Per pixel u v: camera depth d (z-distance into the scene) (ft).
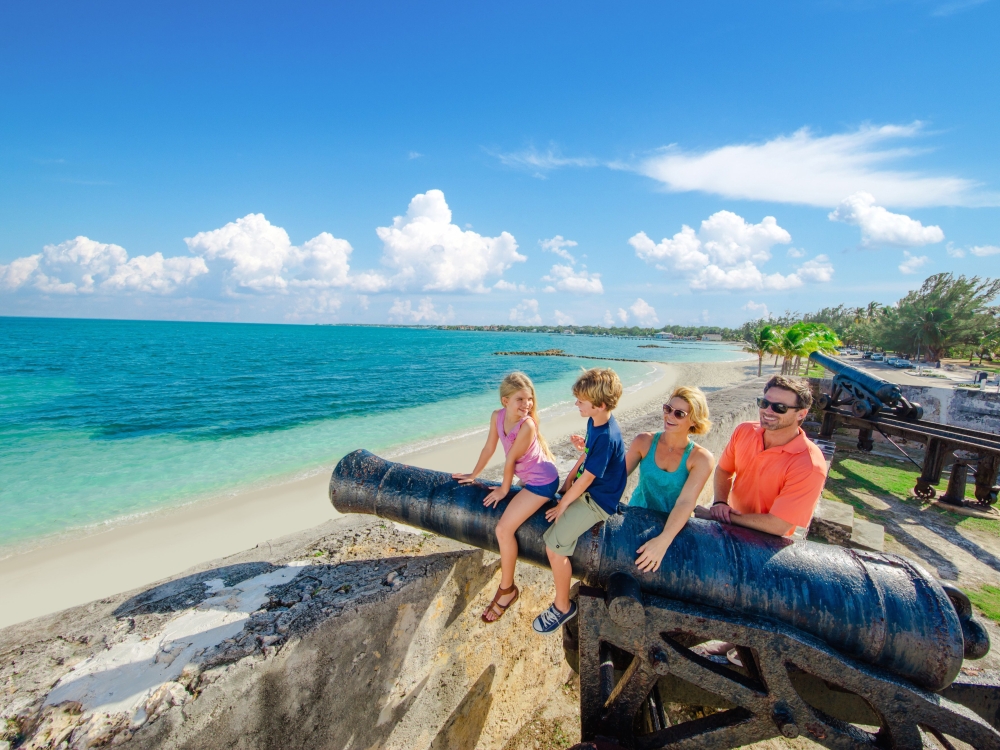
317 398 81.20
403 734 6.72
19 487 33.76
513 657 8.59
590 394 6.12
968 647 5.82
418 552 7.29
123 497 31.68
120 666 4.74
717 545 6.19
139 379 104.32
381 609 6.00
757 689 5.87
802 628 5.69
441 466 39.06
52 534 26.16
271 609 5.69
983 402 32.53
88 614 5.64
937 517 18.85
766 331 114.01
